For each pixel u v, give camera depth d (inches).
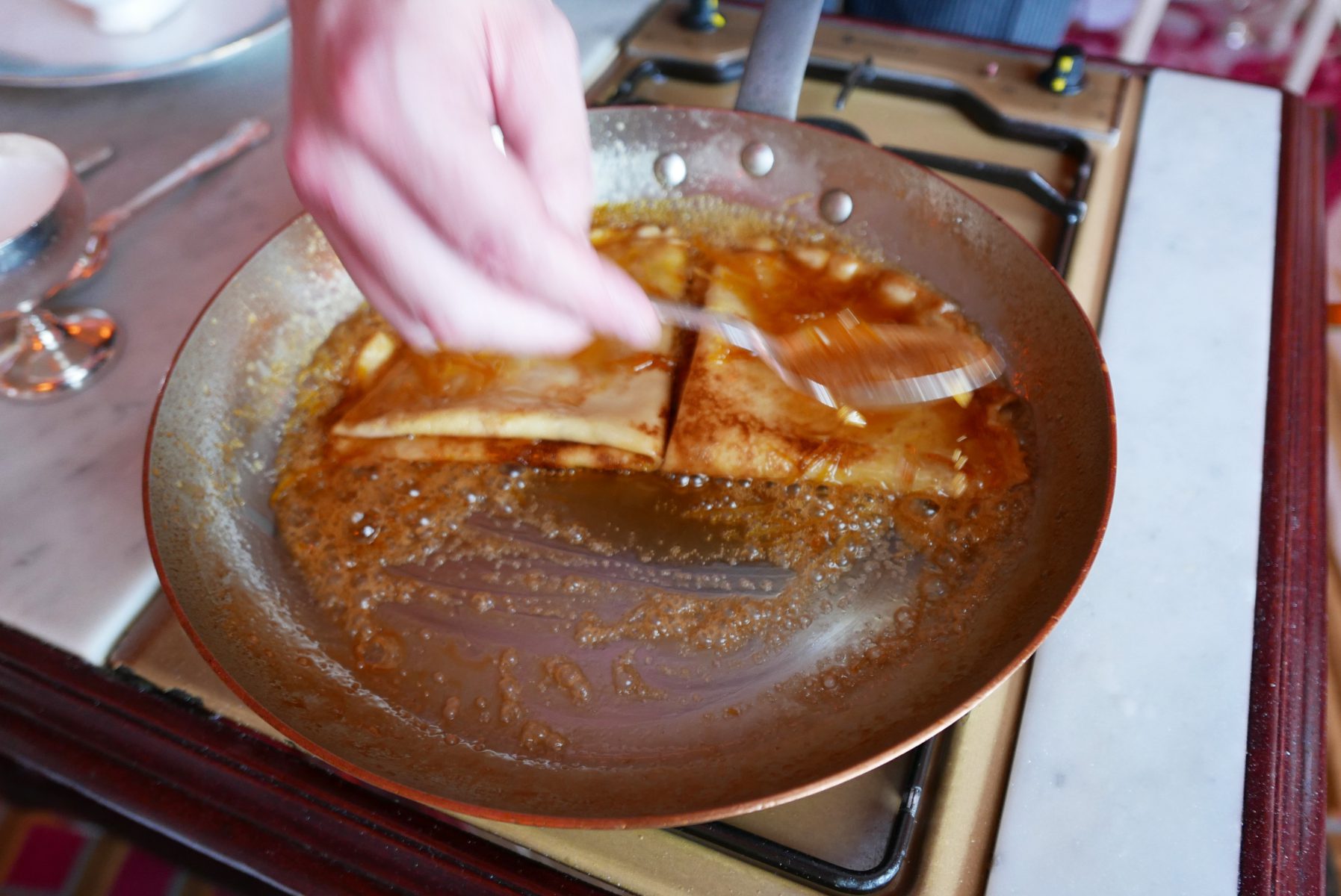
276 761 11.2
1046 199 16.3
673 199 16.8
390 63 10.1
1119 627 12.0
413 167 10.2
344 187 10.4
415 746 11.5
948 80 18.3
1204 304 15.2
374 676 12.1
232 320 14.0
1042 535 12.4
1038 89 18.2
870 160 15.3
